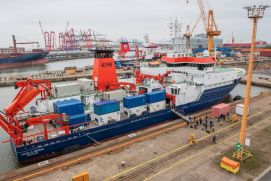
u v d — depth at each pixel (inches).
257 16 676.7
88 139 1042.7
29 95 987.9
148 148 920.9
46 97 1215.6
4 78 3230.8
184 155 853.2
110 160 829.2
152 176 719.7
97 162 816.3
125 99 1202.0
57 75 3518.7
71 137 994.1
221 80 1675.7
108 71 1401.3
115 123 1114.7
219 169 751.1
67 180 711.1
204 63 1599.4
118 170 761.6
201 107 1572.3
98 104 1085.1
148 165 788.6
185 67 1724.9
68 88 1251.2
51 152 964.0
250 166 767.1
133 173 740.7
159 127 1127.6
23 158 904.3
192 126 1139.3
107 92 1250.0
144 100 1251.2
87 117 1128.8
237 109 1334.9
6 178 709.9
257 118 1259.8
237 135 1026.1
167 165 784.9
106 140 1112.2
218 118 1228.5
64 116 992.2
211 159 816.3
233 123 1183.6
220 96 1731.1
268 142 955.3
